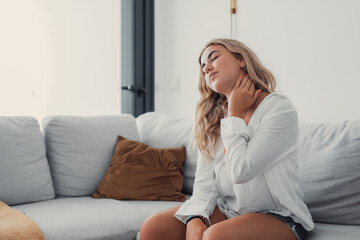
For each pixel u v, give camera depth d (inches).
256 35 101.6
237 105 50.6
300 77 93.0
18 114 95.5
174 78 123.3
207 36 113.7
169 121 91.7
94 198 78.0
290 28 94.6
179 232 50.8
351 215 57.8
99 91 113.9
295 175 50.0
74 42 107.7
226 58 52.9
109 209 67.1
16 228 53.3
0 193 69.5
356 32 83.1
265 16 99.4
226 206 55.0
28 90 97.3
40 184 75.4
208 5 113.3
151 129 92.2
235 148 47.8
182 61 121.0
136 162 80.2
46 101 101.1
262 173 48.6
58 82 103.9
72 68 107.2
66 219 60.2
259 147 46.4
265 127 47.7
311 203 61.1
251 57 53.5
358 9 82.7
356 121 63.6
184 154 82.7
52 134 82.1
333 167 59.8
